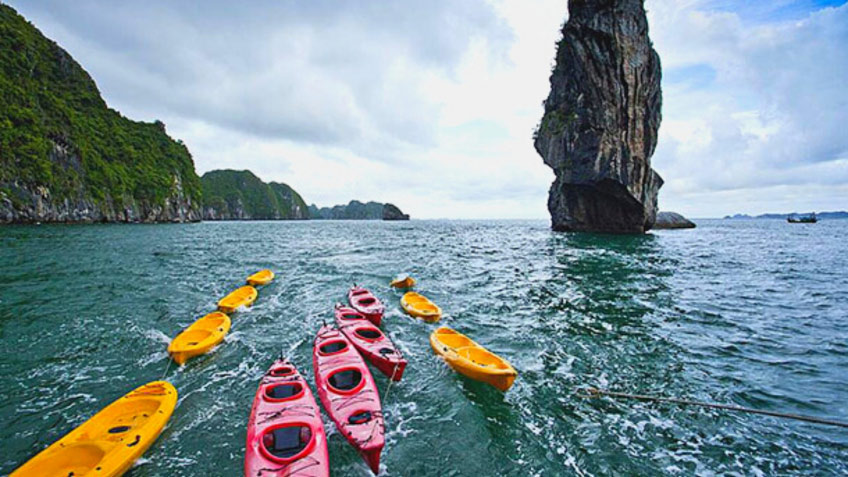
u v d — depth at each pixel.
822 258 37.53
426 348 12.65
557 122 67.25
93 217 87.06
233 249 41.59
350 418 7.80
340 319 14.12
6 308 15.85
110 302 17.25
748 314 17.62
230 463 7.13
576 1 56.12
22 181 68.69
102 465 6.44
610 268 30.00
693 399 9.93
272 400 8.26
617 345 13.55
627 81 56.66
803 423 8.94
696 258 36.81
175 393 8.90
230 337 13.36
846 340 14.37
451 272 27.69
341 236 70.50
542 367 11.65
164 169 129.75
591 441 8.16
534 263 32.44
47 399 9.22
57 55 108.12
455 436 8.20
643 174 62.25
